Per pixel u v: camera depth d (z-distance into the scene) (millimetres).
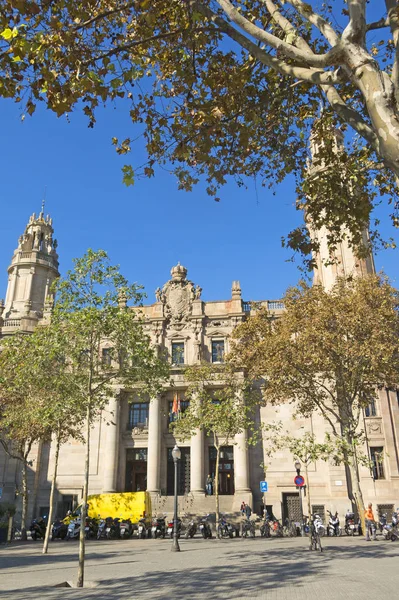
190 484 47562
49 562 21109
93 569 18312
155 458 47156
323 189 16203
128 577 15875
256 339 33750
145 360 22906
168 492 48062
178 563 19578
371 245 18203
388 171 16500
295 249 17625
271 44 8922
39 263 61781
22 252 62438
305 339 28562
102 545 30750
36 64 10844
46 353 23266
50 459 49844
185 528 39188
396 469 42750
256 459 46938
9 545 31641
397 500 41938
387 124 7254
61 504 48219
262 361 31625
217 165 15164
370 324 28203
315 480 45062
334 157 16391
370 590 11859
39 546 30609
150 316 53750
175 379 49219
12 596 12391
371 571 15367
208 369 40969
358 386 29891
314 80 8805
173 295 54062
